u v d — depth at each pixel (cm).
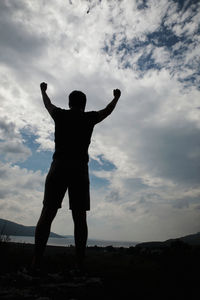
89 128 268
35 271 215
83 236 252
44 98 295
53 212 240
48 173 252
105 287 215
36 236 229
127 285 231
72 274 237
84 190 255
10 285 190
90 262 427
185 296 199
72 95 284
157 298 192
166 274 300
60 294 177
